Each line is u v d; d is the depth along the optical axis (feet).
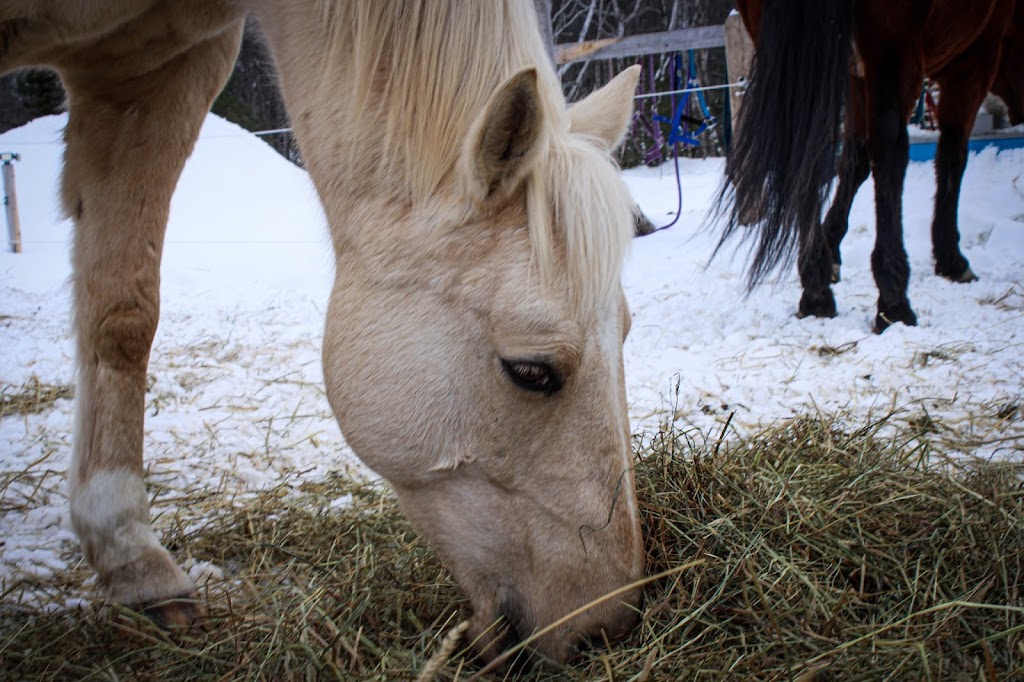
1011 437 10.00
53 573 8.35
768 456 9.21
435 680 6.22
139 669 6.64
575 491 5.87
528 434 5.91
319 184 6.82
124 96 8.27
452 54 6.02
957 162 19.42
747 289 15.34
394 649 6.48
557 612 5.99
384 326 6.14
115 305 8.02
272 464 11.05
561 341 5.59
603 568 5.90
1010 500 8.20
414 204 6.13
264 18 7.38
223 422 12.53
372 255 6.25
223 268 24.91
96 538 7.63
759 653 6.18
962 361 13.66
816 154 14.02
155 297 8.27
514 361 5.67
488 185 5.64
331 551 8.06
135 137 8.23
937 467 9.33
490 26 6.06
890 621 6.59
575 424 5.83
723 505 7.93
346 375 6.32
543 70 6.05
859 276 20.59
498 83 6.08
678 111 30.53
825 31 13.75
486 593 6.29
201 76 8.57
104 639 7.07
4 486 10.02
